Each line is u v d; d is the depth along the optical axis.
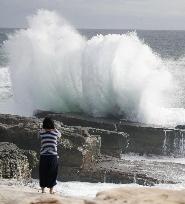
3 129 49.91
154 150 58.62
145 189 11.08
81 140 48.62
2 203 11.61
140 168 48.72
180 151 58.81
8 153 43.69
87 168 48.00
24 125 50.84
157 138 58.50
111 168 48.06
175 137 58.62
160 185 44.44
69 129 51.34
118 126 59.97
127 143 56.53
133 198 10.47
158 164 51.06
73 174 47.19
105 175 46.56
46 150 22.97
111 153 55.09
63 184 45.34
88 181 46.72
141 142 58.91
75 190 43.28
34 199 11.23
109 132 55.16
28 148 49.12
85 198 11.46
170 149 58.78
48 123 23.19
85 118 63.38
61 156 47.28
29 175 44.72
